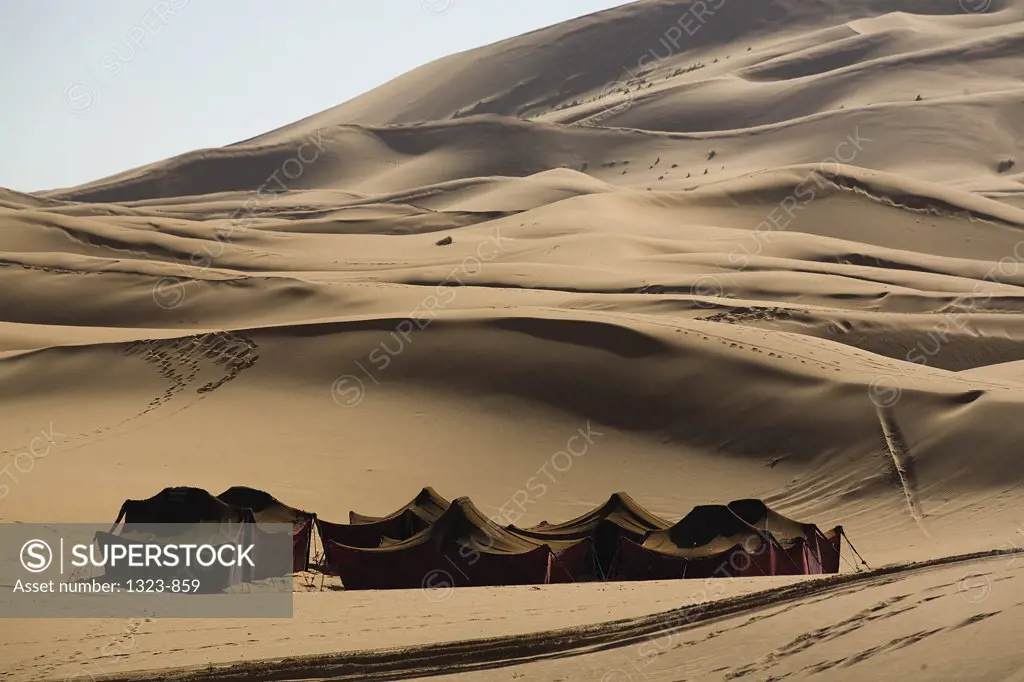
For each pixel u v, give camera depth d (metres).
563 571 31.56
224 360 58.62
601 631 22.72
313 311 85.88
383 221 174.38
